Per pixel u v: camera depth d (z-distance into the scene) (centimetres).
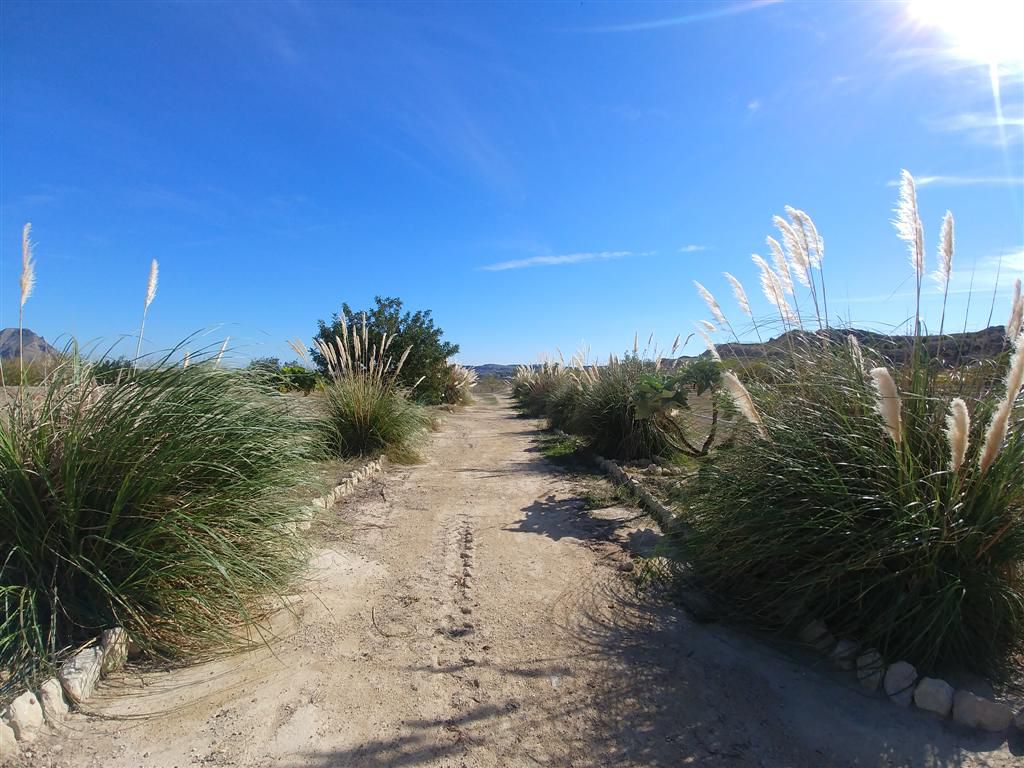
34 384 400
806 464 366
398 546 544
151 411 370
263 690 309
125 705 291
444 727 284
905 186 391
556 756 265
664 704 303
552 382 1952
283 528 410
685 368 804
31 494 325
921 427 351
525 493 760
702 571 423
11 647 300
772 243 481
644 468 883
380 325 1916
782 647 354
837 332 454
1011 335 350
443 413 1970
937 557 320
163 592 336
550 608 412
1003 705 280
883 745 271
